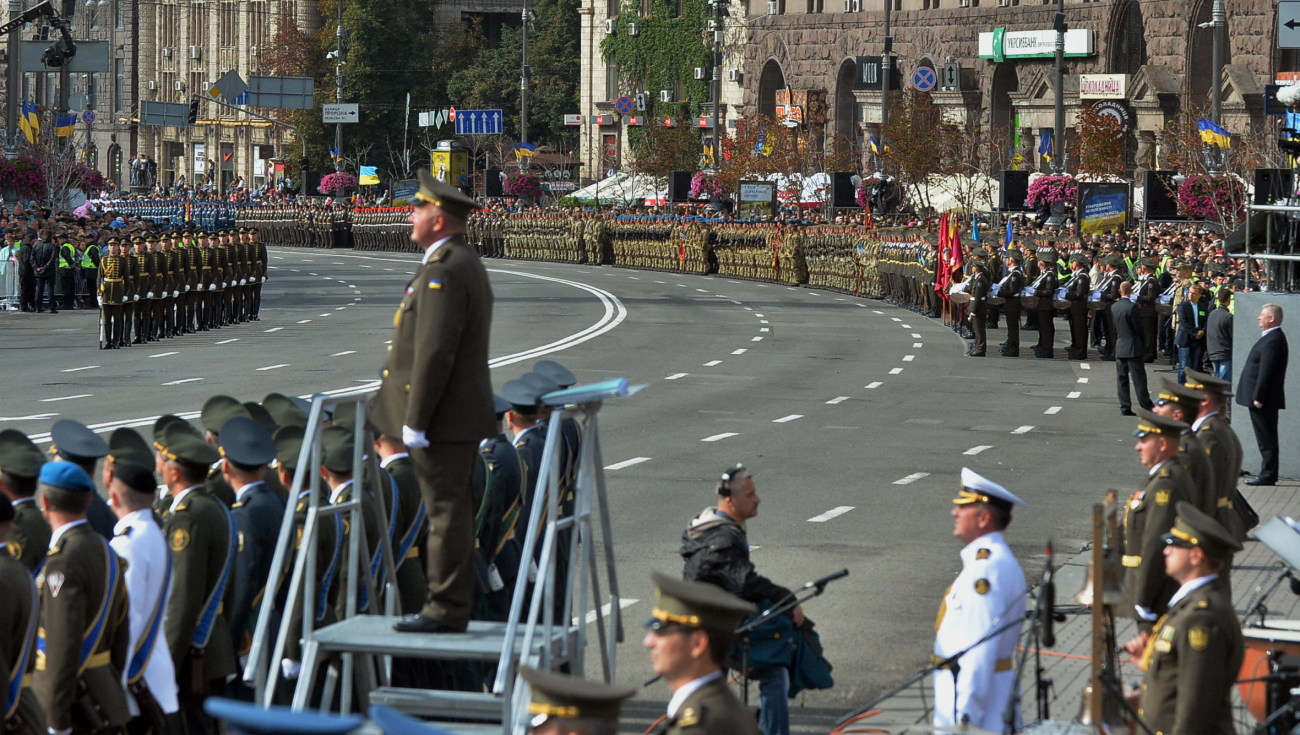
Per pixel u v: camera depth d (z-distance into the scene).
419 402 30.05
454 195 30.73
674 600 22.64
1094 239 175.62
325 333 151.00
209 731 33.25
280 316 173.88
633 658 46.28
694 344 142.75
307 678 30.45
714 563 36.34
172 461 33.00
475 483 40.06
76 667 29.00
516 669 30.56
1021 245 184.50
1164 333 134.88
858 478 76.50
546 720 20.30
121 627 30.42
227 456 34.72
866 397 108.75
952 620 32.56
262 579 34.47
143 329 143.00
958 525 33.28
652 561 57.75
